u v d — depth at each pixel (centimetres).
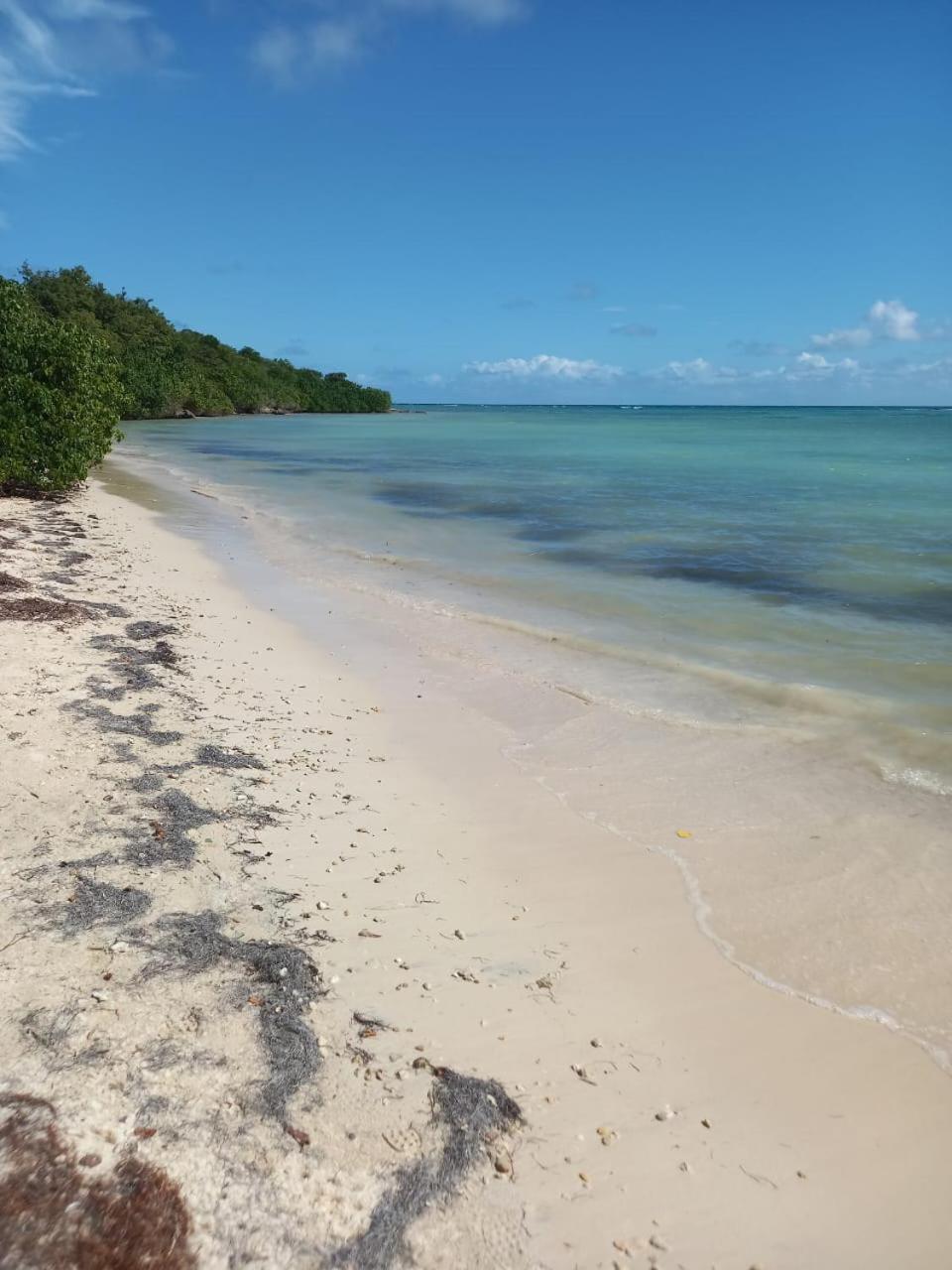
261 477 2900
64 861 447
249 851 492
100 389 2105
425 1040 357
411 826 559
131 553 1418
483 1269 261
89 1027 328
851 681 869
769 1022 390
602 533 1786
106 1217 247
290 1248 255
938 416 16138
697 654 961
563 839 554
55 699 679
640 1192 295
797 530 1805
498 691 844
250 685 810
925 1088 354
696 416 16350
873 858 536
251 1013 353
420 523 1928
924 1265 277
